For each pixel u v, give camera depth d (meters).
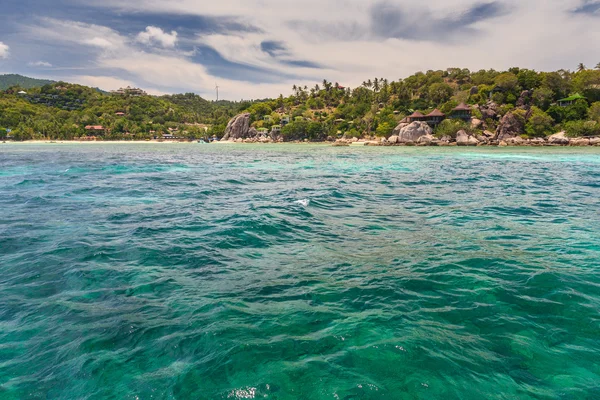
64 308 6.50
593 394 4.38
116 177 26.98
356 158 51.81
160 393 4.41
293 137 153.38
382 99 160.12
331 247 10.23
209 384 4.55
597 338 5.60
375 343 5.41
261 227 12.23
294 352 5.20
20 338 5.56
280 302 6.78
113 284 7.58
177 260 9.07
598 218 13.70
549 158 48.97
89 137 162.75
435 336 5.62
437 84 140.88
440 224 12.87
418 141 102.00
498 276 8.00
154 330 5.77
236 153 67.12
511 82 114.00
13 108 179.12
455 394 4.37
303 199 17.64
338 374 4.73
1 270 8.29
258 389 4.46
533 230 11.98
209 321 6.05
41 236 11.07
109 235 11.23
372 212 14.90
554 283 7.58
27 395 4.37
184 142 161.50
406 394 4.37
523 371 4.81
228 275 8.12
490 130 106.00
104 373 4.76
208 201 17.25
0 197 17.86
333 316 6.25
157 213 14.48
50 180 24.69
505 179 26.17
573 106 97.94
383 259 9.20
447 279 7.87
